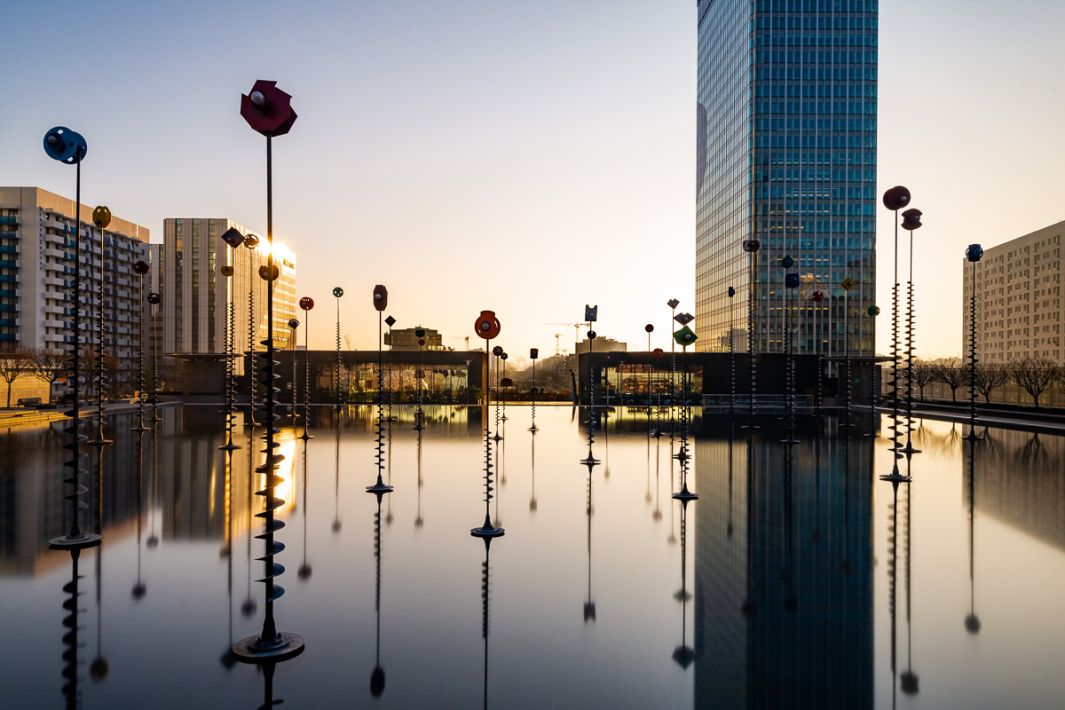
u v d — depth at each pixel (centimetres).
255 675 750
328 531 1391
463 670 763
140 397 3388
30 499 1711
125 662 784
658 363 5919
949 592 1030
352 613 936
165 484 1920
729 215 10425
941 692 721
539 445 3012
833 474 2152
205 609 952
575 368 7912
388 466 2294
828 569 1144
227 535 1357
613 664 780
